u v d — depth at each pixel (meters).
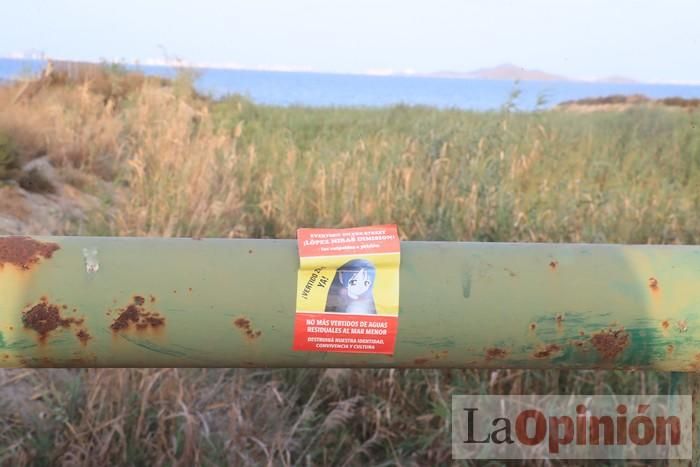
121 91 10.17
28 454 2.61
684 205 5.85
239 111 11.30
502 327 1.26
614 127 10.88
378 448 3.10
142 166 5.86
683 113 11.28
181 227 4.56
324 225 4.95
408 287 1.25
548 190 5.49
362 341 1.26
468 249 1.31
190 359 1.27
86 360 1.27
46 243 1.25
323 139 8.61
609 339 1.28
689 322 1.27
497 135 5.84
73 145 6.91
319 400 3.24
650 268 1.30
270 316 1.24
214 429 2.93
